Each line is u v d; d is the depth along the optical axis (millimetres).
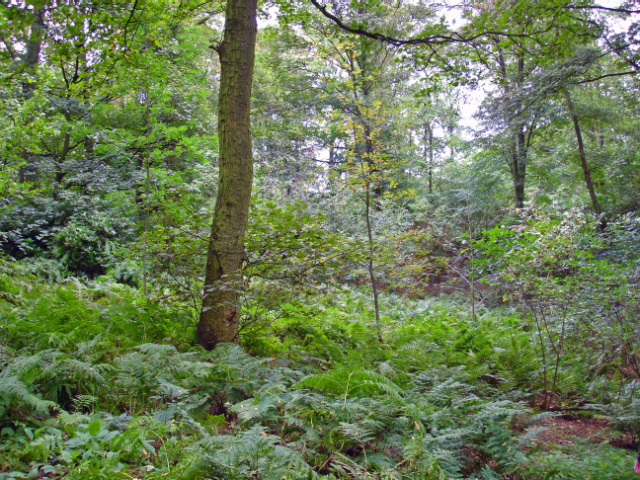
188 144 11375
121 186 11031
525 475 3309
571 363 6156
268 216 5652
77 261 10297
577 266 5684
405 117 13180
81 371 3445
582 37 8703
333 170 8008
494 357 6160
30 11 5535
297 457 2764
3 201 9766
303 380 3986
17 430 2900
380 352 6043
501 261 5816
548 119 15023
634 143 13156
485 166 14992
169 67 9875
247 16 5301
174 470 2580
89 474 2465
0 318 4426
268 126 18250
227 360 4371
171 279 5941
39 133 9078
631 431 4383
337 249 5582
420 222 16562
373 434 3469
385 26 9906
